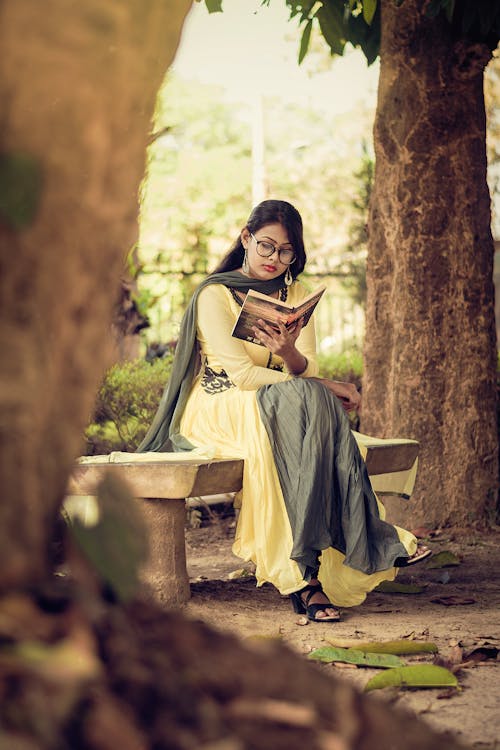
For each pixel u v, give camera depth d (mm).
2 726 962
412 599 4348
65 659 1050
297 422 3916
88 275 1188
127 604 1253
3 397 1091
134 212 1270
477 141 6742
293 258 4391
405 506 6605
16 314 1105
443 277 6641
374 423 6848
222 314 4297
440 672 2654
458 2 6598
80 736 1010
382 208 6824
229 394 4242
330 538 3807
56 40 1101
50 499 1209
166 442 4539
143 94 1228
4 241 1084
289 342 4066
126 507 1295
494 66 16453
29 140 1092
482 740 2182
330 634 3525
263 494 3873
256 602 4164
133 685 1090
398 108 6691
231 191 22703
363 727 1164
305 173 20125
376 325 6871
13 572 1130
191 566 5543
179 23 1286
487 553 5832
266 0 6328
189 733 1057
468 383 6602
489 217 6820
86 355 1221
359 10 6730
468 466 6555
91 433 7176
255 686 1170
